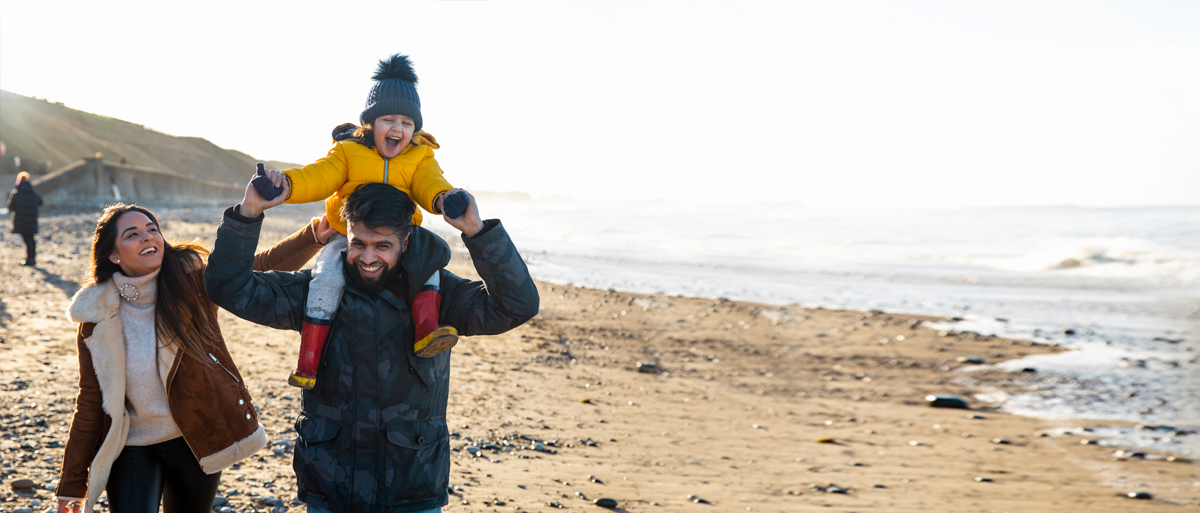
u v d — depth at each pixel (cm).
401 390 218
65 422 526
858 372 1088
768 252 3481
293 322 225
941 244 3753
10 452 457
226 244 209
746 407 865
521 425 696
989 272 2533
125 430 254
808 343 1293
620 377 988
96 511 396
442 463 227
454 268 1900
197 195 6175
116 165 4438
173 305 252
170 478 268
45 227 2219
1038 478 610
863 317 1547
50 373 657
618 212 9931
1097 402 912
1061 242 3572
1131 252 2772
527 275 222
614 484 539
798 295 1909
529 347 1131
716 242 4050
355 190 214
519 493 495
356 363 215
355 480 215
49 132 12362
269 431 571
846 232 4697
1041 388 986
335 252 230
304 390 225
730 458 647
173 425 259
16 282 1193
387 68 239
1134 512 524
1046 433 768
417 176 238
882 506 522
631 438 689
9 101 12006
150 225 251
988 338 1320
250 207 209
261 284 221
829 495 545
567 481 537
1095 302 1770
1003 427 796
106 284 250
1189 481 604
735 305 1684
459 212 211
